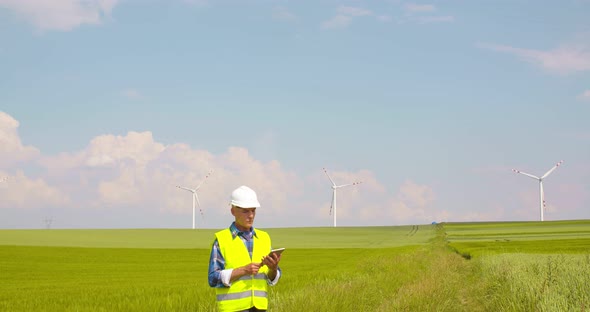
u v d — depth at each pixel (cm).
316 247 9256
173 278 3509
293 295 1315
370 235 12419
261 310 671
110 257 6072
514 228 13375
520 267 2142
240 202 667
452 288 1800
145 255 6444
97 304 1728
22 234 10150
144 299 1728
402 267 2744
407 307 1354
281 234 12762
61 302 1922
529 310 1216
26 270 4425
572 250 6000
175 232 11794
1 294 2378
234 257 668
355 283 1577
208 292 1822
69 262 5344
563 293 1327
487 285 1900
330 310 1170
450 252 6419
